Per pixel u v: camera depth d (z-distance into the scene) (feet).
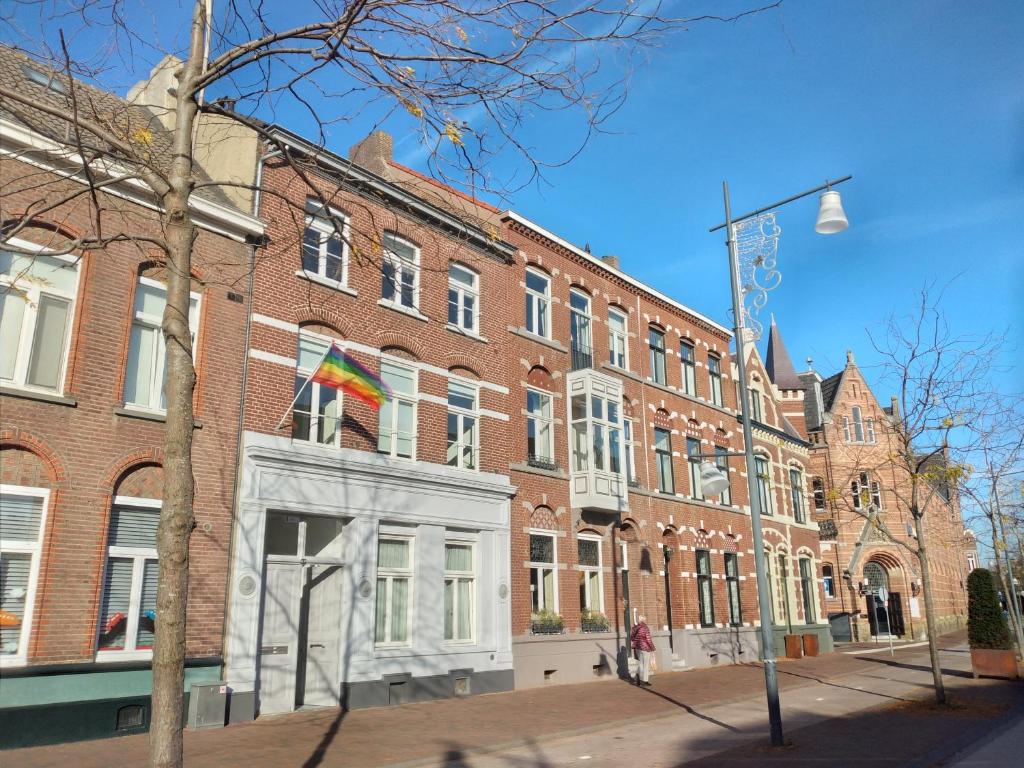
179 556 19.44
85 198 40.70
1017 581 136.26
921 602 140.36
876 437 146.41
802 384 145.48
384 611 52.65
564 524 68.59
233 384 45.91
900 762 34.01
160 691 18.47
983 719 47.09
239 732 39.60
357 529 50.93
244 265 47.75
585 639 67.10
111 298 41.24
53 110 23.47
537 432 69.21
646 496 79.92
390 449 55.06
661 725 45.73
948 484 63.21
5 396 36.78
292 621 47.67
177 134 23.35
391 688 50.90
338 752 35.40
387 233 58.39
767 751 36.96
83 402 39.19
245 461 45.50
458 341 62.08
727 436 97.86
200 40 24.86
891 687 65.00
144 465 41.19
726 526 92.48
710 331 99.86
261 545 45.21
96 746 35.17
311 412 50.60
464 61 23.41
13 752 33.65
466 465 60.95
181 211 22.29
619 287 84.17
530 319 71.92
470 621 58.49
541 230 73.36
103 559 38.68
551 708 50.60
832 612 140.87
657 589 77.97
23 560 36.68
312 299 51.55
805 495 116.47
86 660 37.32
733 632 88.38
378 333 55.67
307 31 23.91
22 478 36.86
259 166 50.39
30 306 38.70
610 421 74.18
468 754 36.17
